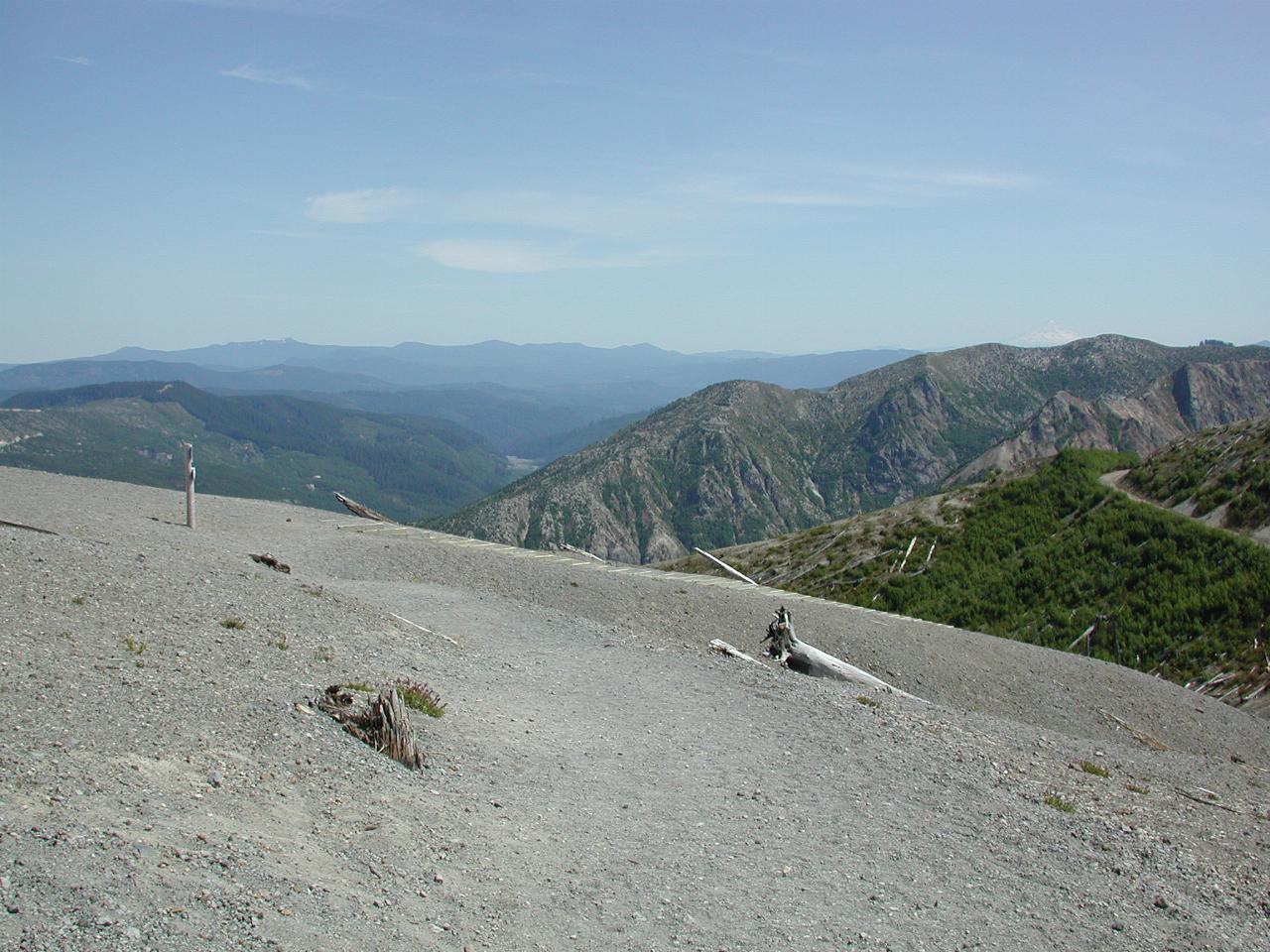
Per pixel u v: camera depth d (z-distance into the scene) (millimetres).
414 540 24625
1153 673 25000
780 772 10984
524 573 21984
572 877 7184
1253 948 8234
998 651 22156
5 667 8180
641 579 23062
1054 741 15875
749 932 6777
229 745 7754
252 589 13969
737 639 20016
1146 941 7934
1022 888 8625
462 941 5797
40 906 4723
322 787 7527
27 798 5859
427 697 10648
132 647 9641
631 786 9664
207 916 5098
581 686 13781
